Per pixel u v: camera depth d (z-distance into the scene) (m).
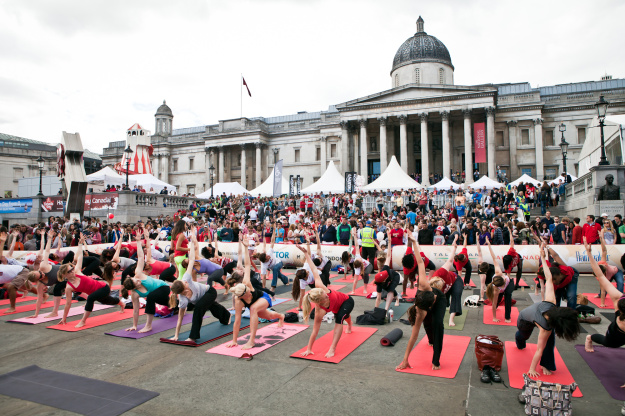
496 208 26.64
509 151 51.69
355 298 12.41
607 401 5.37
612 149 25.44
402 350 7.61
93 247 19.64
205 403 5.58
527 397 5.06
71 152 30.66
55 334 9.02
